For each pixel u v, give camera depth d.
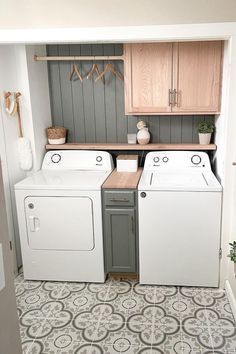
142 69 2.88
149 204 2.65
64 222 2.78
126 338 2.25
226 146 2.49
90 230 2.77
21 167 3.13
